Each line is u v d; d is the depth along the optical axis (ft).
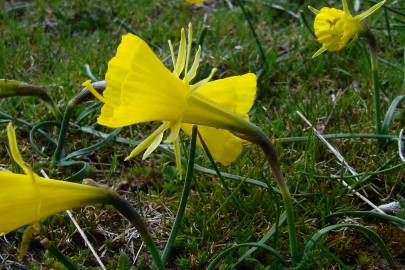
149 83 0.61
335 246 0.86
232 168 1.01
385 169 0.96
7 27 1.60
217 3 1.77
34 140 1.11
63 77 1.30
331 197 0.92
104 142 1.05
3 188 0.57
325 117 1.16
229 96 0.65
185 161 0.98
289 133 1.10
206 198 0.94
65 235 0.90
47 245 0.64
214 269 0.84
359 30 0.99
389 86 1.25
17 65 1.38
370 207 0.94
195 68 0.64
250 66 1.36
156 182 1.01
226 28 1.55
